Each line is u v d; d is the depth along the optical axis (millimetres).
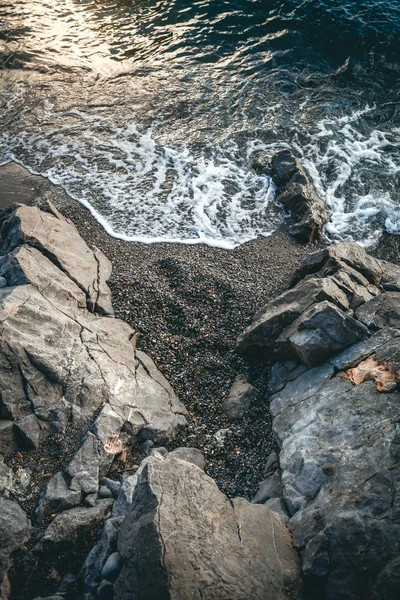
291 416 10336
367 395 9695
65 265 12477
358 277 12461
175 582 6867
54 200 16203
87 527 8531
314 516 8258
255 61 21906
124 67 21844
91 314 12148
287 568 7695
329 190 16953
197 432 10656
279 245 15055
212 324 12547
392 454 8469
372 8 23562
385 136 18906
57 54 22531
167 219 15789
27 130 19094
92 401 10180
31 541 8430
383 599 7109
